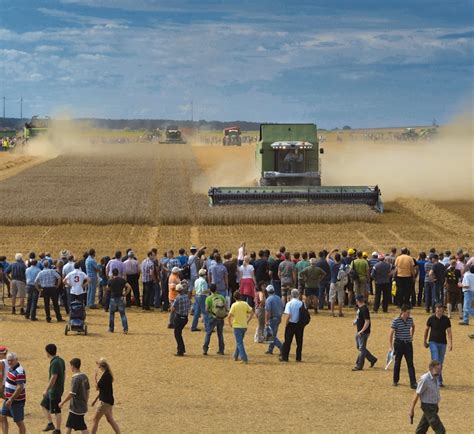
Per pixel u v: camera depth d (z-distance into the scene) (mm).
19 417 21781
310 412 24969
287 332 30547
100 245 57094
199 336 34531
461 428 23719
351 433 23188
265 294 35125
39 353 31266
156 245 57125
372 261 40281
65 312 39188
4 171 112688
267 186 73312
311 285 37750
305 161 75375
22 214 66562
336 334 34906
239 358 31047
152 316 38406
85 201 77500
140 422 24000
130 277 39969
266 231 62812
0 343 32781
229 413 24812
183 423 23922
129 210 69812
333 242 58344
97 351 31766
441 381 27734
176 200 77562
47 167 119750
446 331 27250
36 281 36406
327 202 71500
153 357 31031
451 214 72375
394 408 25438
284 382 28062
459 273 37594
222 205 70750
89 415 24594
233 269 37719
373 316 38219
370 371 29547
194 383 27828
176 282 35562
